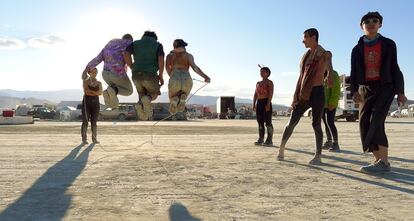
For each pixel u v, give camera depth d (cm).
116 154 775
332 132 871
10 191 456
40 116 4372
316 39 682
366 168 582
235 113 5347
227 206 399
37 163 654
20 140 1079
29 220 351
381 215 369
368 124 596
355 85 601
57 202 410
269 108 977
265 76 983
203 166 631
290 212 379
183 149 877
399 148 909
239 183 505
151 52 677
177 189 470
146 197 433
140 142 1052
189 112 5769
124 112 3647
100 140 1110
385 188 480
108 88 741
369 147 592
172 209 388
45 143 991
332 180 527
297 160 710
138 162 668
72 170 589
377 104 581
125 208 390
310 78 675
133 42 686
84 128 1008
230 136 1316
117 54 743
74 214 369
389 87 579
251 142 1077
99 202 411
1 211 377
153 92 695
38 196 434
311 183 507
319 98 673
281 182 512
